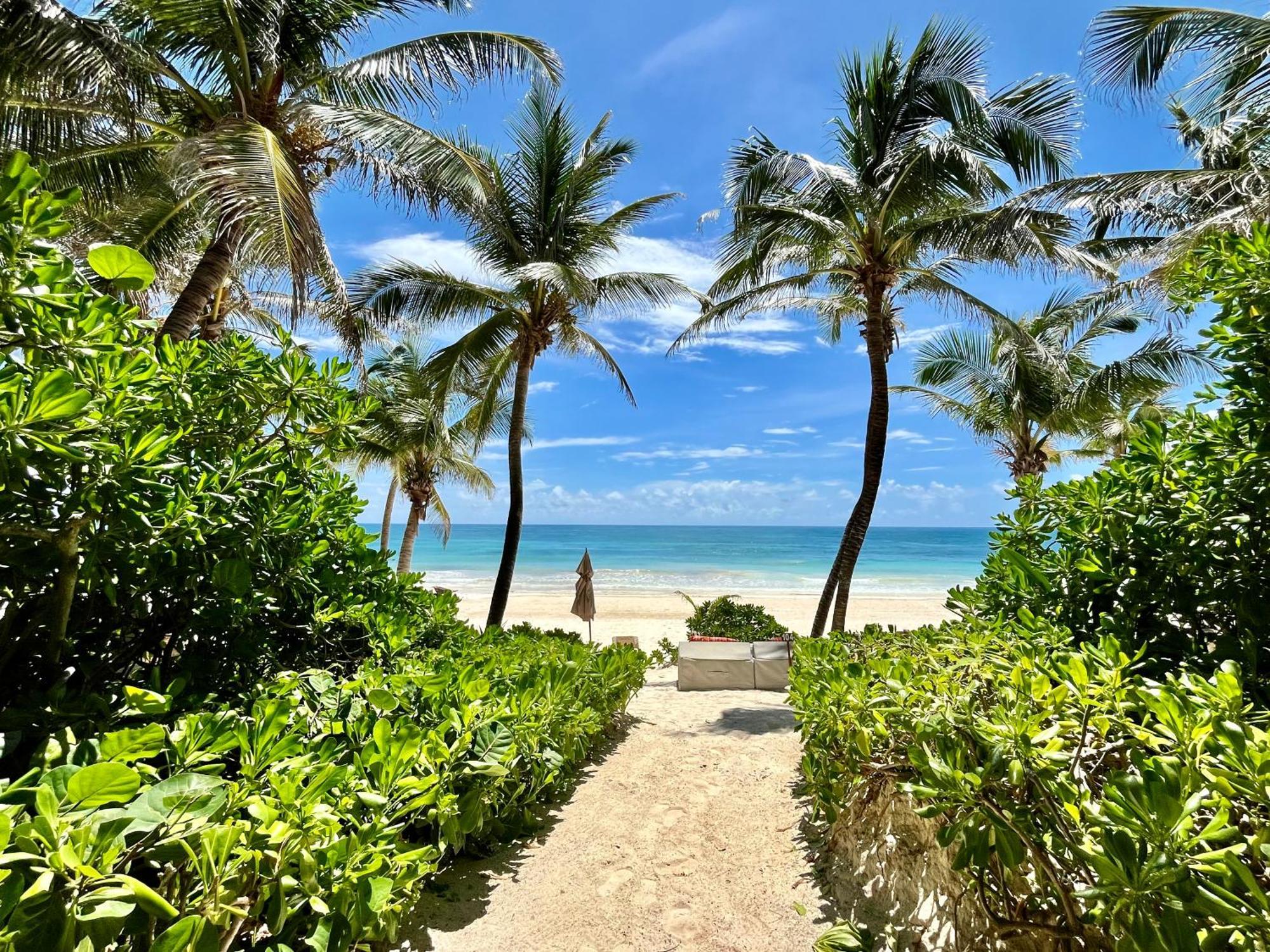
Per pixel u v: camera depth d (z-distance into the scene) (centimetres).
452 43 757
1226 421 217
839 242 975
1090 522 249
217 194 558
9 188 137
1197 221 873
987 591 313
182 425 220
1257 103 679
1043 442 1520
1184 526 218
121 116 637
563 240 1028
